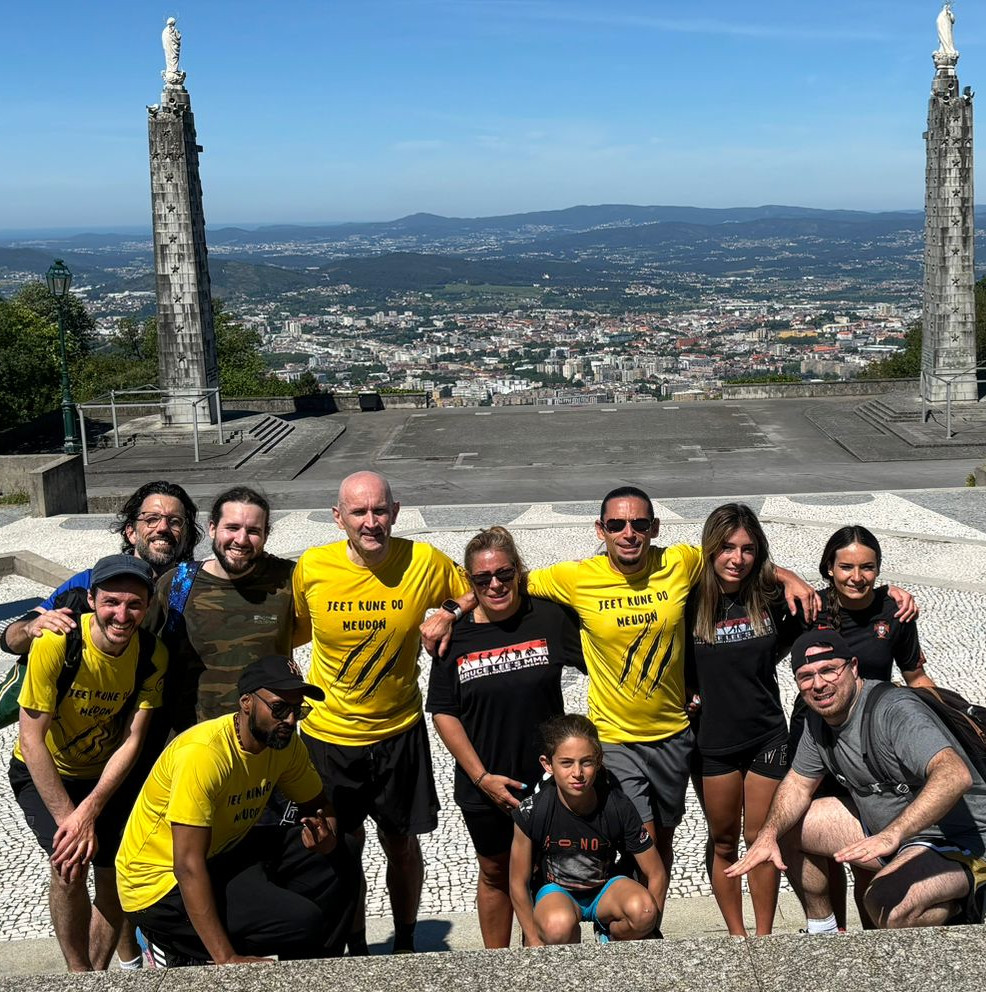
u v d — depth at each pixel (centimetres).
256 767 525
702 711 653
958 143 3812
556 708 637
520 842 575
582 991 371
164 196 3825
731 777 660
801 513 2291
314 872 567
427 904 831
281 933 530
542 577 635
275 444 3922
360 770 656
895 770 522
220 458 3594
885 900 514
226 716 532
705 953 387
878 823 539
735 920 679
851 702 532
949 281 3884
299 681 504
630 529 605
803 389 4647
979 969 371
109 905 633
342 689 647
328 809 566
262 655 628
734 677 643
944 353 3925
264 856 553
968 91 3797
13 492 2706
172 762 516
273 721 505
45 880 883
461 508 2397
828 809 589
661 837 667
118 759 582
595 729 554
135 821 535
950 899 506
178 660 628
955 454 3388
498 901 668
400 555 643
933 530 2094
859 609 646
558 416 4406
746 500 2434
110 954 652
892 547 1853
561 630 637
